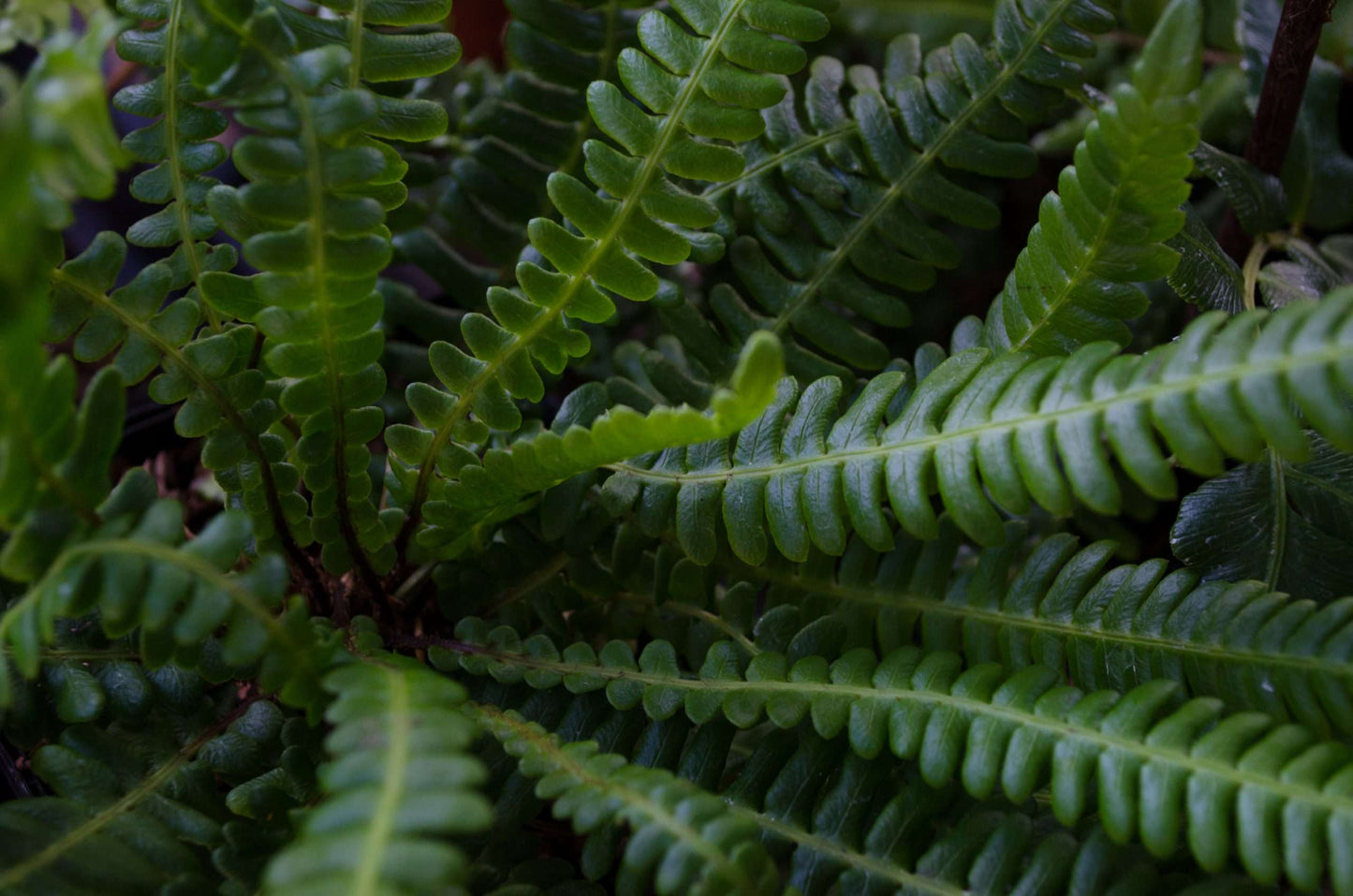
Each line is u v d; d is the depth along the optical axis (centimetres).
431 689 51
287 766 55
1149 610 56
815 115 64
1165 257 55
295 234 53
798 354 63
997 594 58
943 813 55
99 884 52
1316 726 53
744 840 51
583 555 61
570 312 58
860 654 56
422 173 66
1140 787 52
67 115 49
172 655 54
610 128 57
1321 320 50
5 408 49
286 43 52
